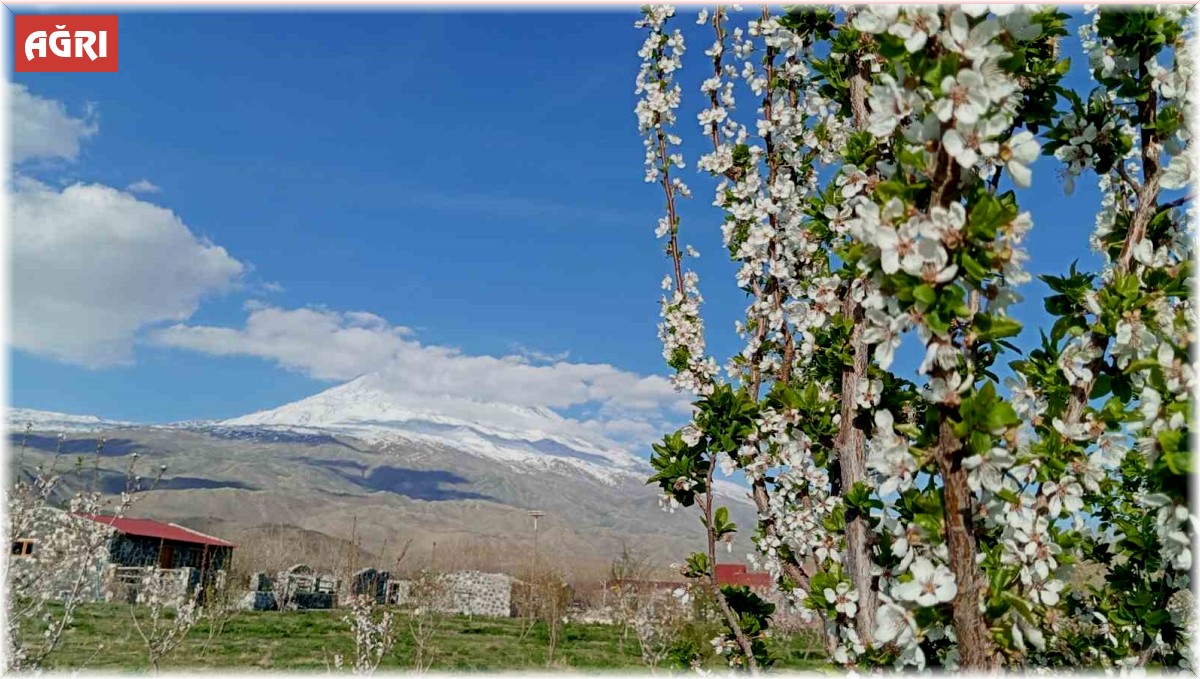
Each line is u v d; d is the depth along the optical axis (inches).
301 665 780.6
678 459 188.5
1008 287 101.2
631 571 1196.5
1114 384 115.2
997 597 96.4
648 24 257.0
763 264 217.5
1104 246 140.1
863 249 96.7
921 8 92.3
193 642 870.4
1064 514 114.8
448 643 1038.4
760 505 194.4
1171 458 89.7
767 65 229.6
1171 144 123.6
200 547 1621.6
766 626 185.8
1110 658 143.1
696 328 237.8
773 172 227.6
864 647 132.8
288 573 1472.7
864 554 139.3
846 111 171.2
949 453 94.5
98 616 956.6
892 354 94.3
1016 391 122.0
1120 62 127.7
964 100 88.4
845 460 155.2
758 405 187.8
